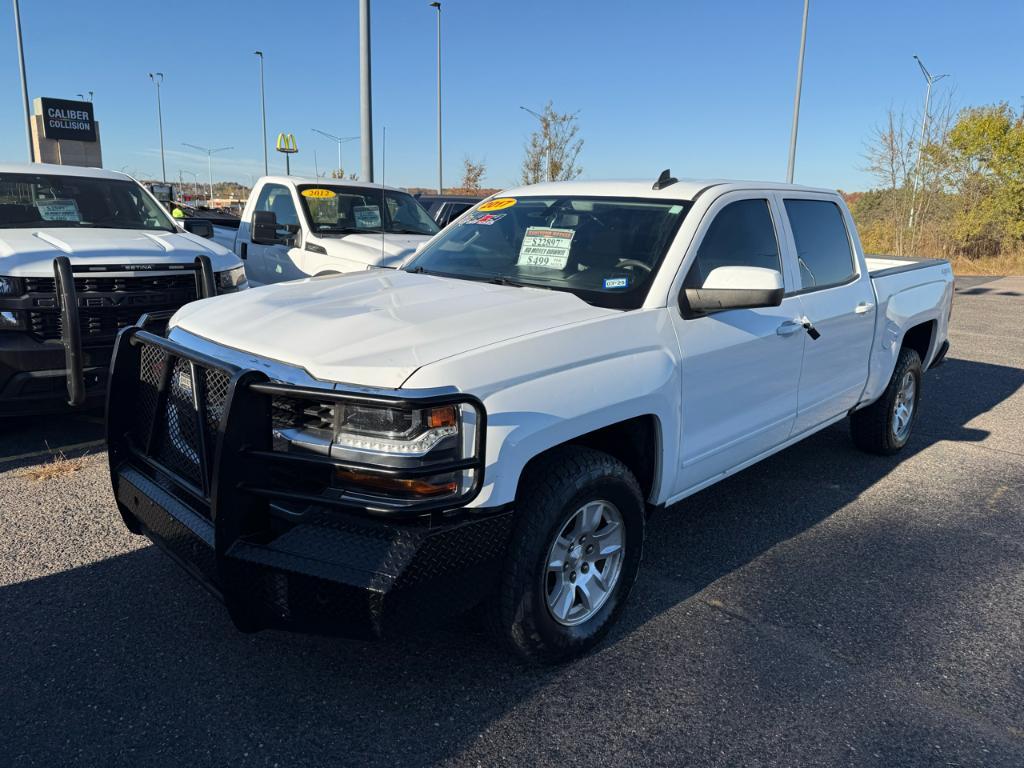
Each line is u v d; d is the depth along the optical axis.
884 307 5.12
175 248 6.00
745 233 3.95
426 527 2.51
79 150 39.03
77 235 5.96
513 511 2.69
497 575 2.71
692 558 4.05
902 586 3.80
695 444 3.53
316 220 8.56
